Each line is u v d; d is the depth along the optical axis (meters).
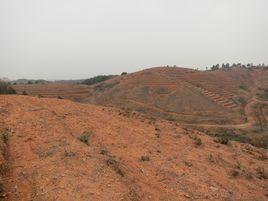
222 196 11.44
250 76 143.38
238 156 17.53
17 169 9.88
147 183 10.94
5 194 8.63
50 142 12.01
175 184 11.53
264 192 12.87
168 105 83.62
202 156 15.55
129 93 91.44
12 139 12.01
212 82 112.31
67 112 17.48
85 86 107.75
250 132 58.81
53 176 9.35
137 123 19.31
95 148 12.34
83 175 9.54
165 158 13.94
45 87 100.00
